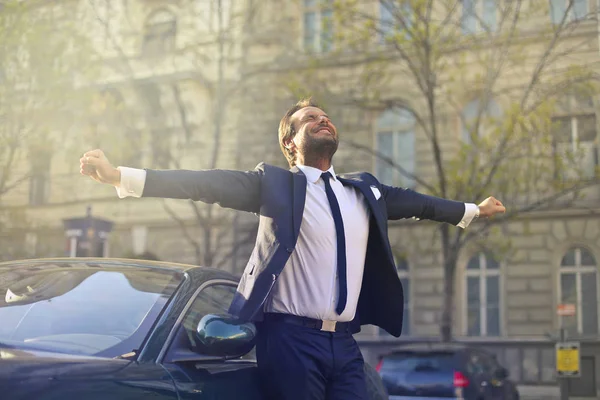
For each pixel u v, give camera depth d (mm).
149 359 2939
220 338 3178
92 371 2609
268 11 23062
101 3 20547
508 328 20828
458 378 10422
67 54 17922
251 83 22750
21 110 16875
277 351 3139
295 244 3104
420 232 21656
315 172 3307
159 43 24656
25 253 25500
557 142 16375
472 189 15219
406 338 21422
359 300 3477
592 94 16016
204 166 23062
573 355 11609
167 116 23969
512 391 12742
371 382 4574
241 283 3148
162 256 24453
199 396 3000
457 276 21297
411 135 21922
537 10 16531
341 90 19672
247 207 3162
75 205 25641
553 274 20562
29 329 2945
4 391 2303
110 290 3305
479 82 17109
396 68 21734
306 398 3111
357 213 3303
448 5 16453
